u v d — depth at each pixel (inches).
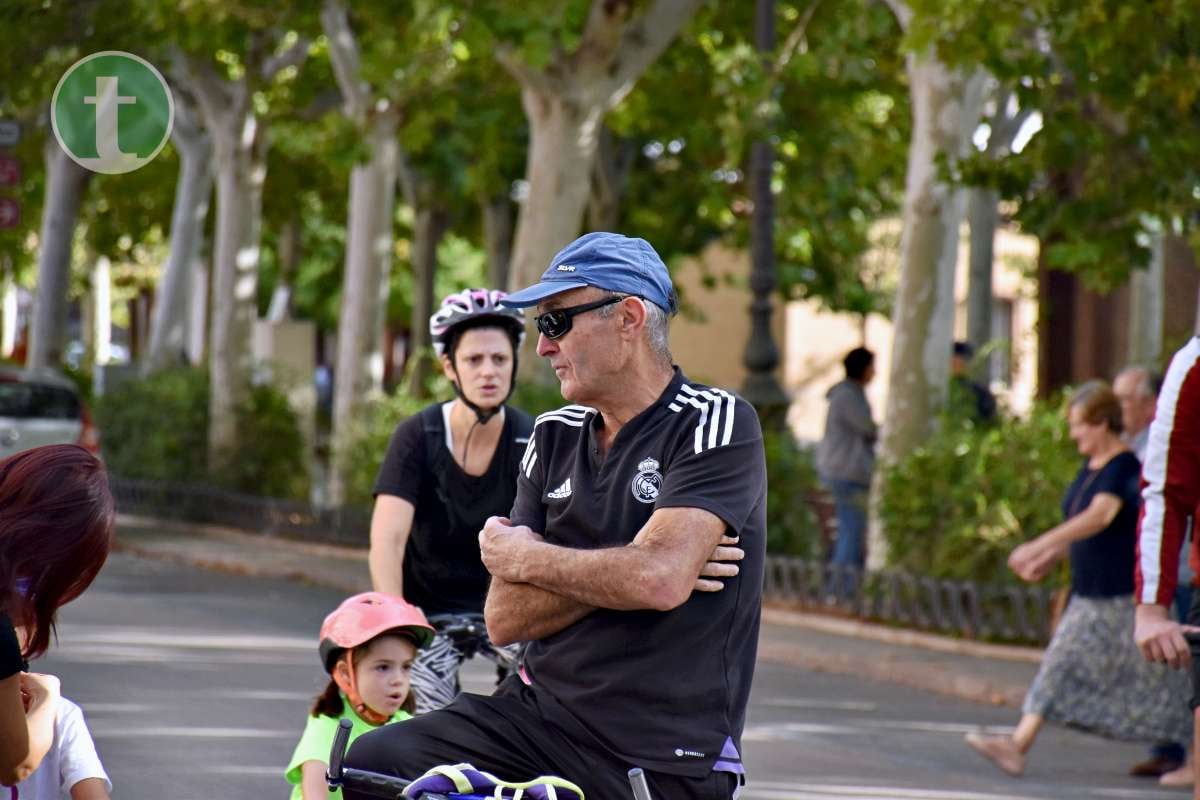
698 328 2780.5
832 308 1840.6
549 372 1138.0
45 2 1258.6
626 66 1108.5
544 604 238.4
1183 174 814.5
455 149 1711.4
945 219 919.0
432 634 327.9
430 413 356.2
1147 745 640.4
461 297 349.1
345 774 239.6
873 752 609.0
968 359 1120.2
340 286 2780.5
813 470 1072.2
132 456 1581.0
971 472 878.4
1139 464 550.3
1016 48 797.9
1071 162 818.8
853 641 857.5
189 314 2381.9
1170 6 724.0
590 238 248.1
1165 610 340.8
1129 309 1412.4
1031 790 552.4
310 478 1531.7
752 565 241.8
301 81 1519.4
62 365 1847.9
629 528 242.4
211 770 536.7
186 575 1145.4
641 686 236.8
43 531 214.5
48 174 1870.1
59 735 233.3
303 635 862.5
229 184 1486.2
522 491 256.1
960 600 857.5
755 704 709.3
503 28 984.3
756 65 1103.0
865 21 1127.0
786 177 1612.9
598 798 237.8
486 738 244.1
